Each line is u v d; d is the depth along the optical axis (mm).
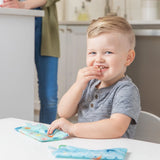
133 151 675
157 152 672
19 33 1910
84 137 795
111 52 932
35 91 3615
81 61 3270
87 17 3951
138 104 952
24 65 1941
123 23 955
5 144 711
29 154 646
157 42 2779
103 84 1029
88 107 1024
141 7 3469
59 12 4082
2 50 1829
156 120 997
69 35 3334
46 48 2336
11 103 1874
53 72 2406
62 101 1064
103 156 619
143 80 2875
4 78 1836
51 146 702
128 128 956
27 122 918
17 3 2178
